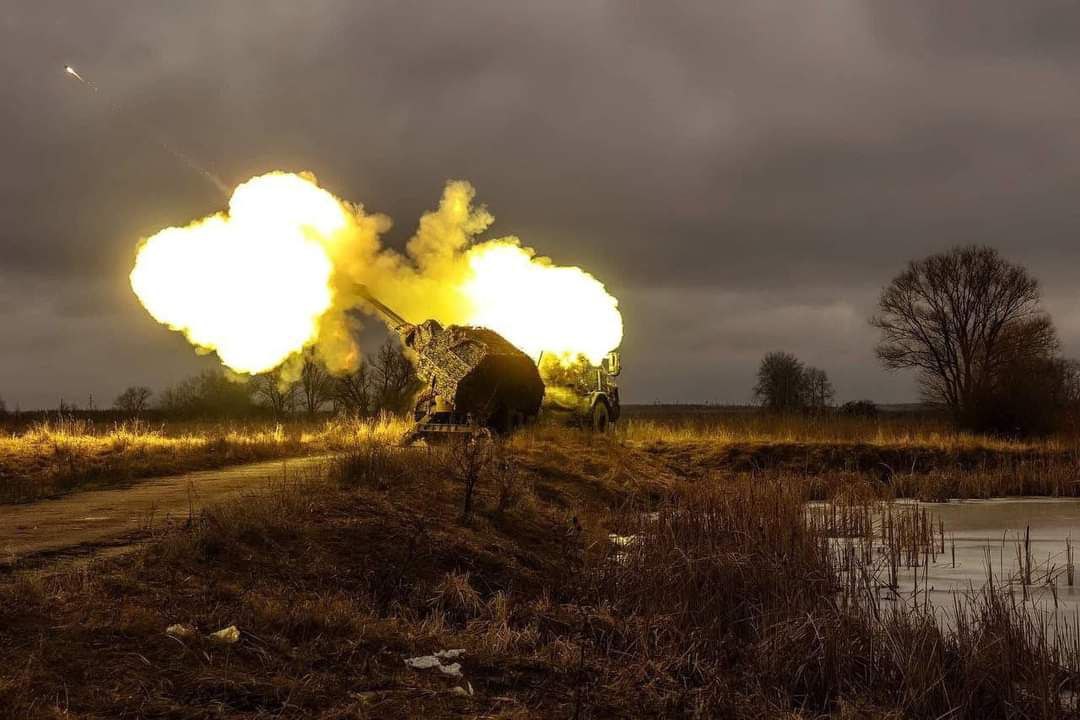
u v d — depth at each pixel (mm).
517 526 19594
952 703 11789
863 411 57375
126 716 8586
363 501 17562
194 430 35969
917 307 68688
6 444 25125
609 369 36500
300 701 9430
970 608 15117
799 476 32156
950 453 39312
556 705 10703
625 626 13938
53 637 9672
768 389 84812
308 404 58531
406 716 9641
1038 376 52812
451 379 29344
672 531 17844
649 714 10938
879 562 19766
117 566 12250
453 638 12266
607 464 29641
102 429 32281
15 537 14195
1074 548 22438
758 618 14633
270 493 17562
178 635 10258
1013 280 66750
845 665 12531
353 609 12297
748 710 11422
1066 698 12000
